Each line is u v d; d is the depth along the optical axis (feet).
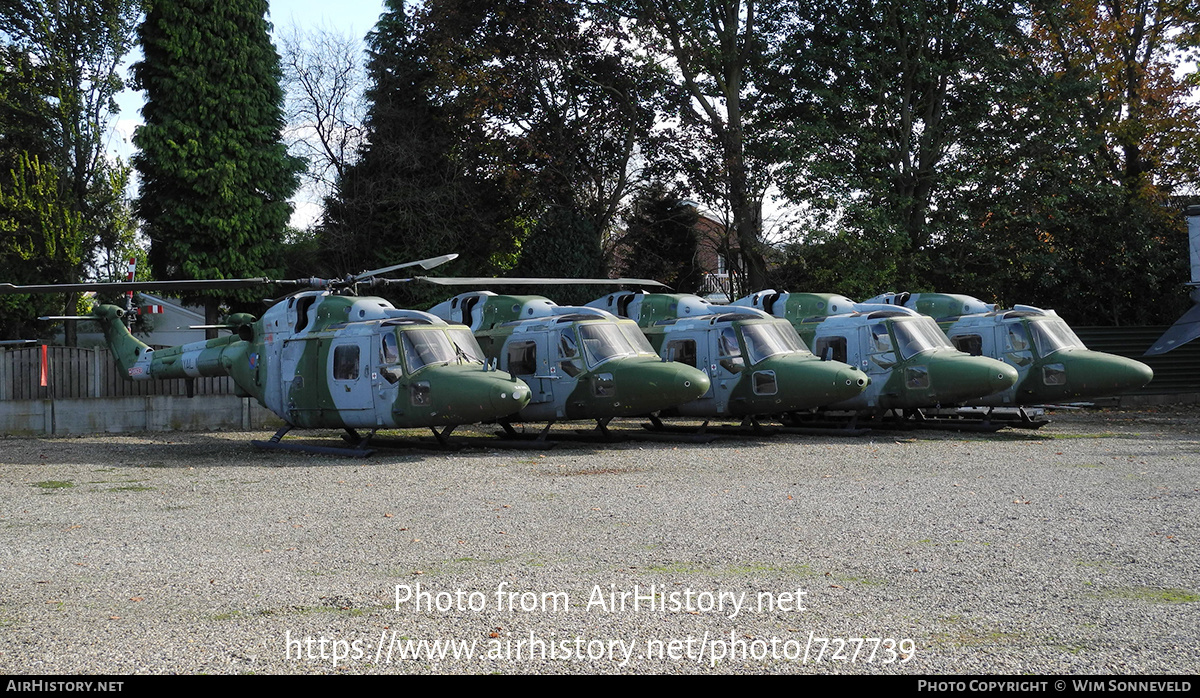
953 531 28.99
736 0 103.14
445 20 96.22
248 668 17.25
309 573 24.36
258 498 37.86
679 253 112.68
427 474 44.88
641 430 66.80
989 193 100.32
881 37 96.94
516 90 96.27
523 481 41.91
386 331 54.03
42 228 93.81
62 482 43.86
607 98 102.17
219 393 78.23
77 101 96.94
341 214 102.42
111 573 24.61
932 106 102.37
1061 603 20.88
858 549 26.53
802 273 105.19
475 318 65.21
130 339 72.08
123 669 17.17
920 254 97.09
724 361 62.49
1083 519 30.76
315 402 55.98
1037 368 64.08
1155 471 42.37
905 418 68.18
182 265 94.99
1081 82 97.71
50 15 95.76
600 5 98.12
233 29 97.30
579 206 98.73
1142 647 17.98
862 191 98.53
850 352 65.00
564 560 25.48
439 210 99.55
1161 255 96.68
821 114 100.48
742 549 26.68
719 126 102.83
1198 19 95.96
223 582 23.48
